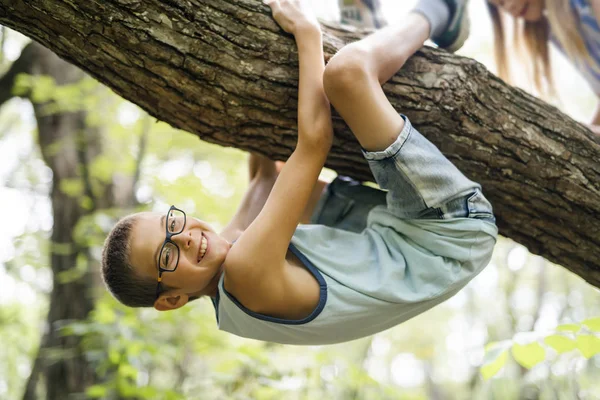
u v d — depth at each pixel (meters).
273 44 1.72
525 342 1.77
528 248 1.99
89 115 4.79
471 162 1.82
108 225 4.22
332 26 1.89
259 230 1.66
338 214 2.02
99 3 1.61
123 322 3.35
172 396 3.24
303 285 1.72
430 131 1.78
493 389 4.51
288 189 1.65
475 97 1.81
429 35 1.86
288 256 1.77
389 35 1.74
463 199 1.67
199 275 1.79
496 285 9.15
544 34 2.57
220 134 1.81
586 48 2.42
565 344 1.74
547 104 1.94
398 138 1.59
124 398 3.73
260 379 3.14
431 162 1.62
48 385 4.02
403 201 1.69
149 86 1.71
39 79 4.48
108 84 1.75
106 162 4.65
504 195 1.87
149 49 1.65
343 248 1.80
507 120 1.83
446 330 12.00
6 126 7.98
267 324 1.76
